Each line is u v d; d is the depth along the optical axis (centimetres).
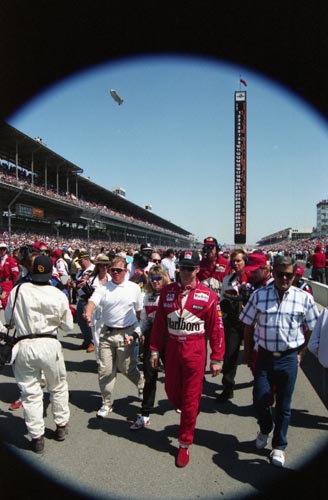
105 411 411
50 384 354
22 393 339
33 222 4447
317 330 335
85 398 465
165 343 389
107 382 412
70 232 5347
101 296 426
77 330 868
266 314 329
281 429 321
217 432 378
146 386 390
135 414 419
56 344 353
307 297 334
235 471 308
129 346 419
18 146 3841
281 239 14925
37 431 334
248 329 352
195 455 332
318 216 13012
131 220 7400
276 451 320
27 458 325
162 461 322
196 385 327
